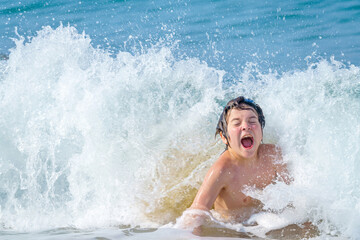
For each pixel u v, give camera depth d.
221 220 11.34
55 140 13.88
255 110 11.85
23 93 14.70
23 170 13.59
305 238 9.96
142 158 13.59
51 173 13.45
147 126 14.44
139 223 11.66
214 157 13.62
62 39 15.98
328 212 10.70
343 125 12.91
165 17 33.62
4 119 14.16
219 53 26.36
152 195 12.72
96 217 12.03
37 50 15.64
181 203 12.50
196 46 27.64
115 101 14.66
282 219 10.84
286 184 11.87
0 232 11.12
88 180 13.19
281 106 14.12
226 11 34.97
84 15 34.09
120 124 14.27
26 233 10.97
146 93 15.20
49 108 14.40
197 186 12.92
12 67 15.36
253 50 26.88
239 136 11.48
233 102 11.89
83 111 14.18
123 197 12.69
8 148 13.80
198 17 33.69
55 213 12.35
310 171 11.88
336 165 11.94
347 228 10.24
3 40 28.17
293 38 28.88
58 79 15.16
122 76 15.33
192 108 14.99
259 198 11.47
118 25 31.72
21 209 12.56
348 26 30.41
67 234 10.62
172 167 13.44
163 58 16.17
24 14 34.31
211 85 15.90
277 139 13.44
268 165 12.09
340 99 13.91
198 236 10.16
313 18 32.50
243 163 11.88
